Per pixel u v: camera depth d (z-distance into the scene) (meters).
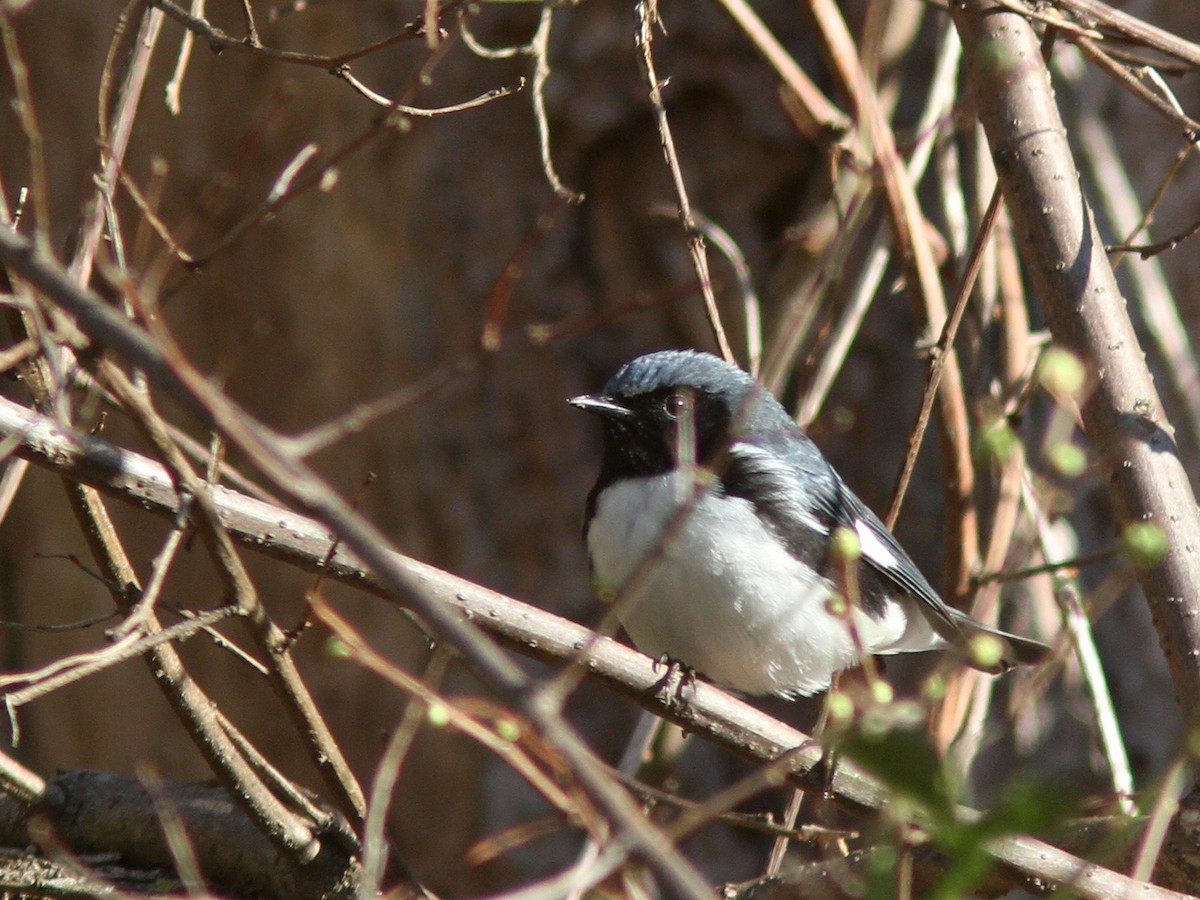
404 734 5.23
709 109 11.70
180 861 6.16
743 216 11.66
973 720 8.02
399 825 12.38
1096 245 6.63
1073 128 10.05
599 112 11.74
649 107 11.69
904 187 8.29
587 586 11.85
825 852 7.18
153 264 5.52
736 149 11.67
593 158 11.88
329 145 12.77
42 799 7.55
